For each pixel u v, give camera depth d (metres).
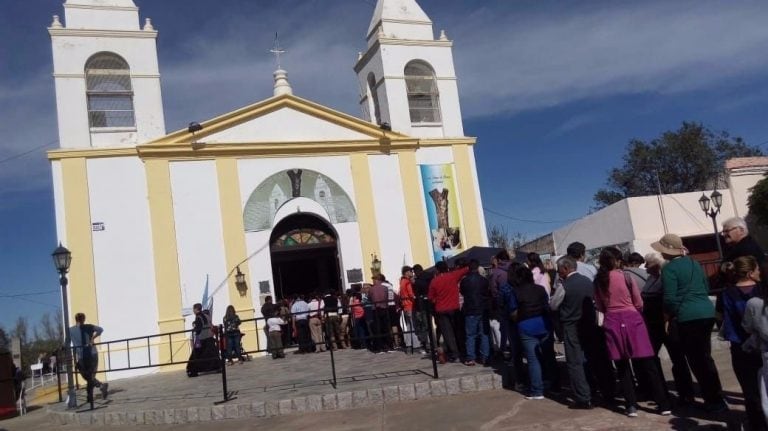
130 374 17.64
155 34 20.12
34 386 23.52
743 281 6.00
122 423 10.37
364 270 20.64
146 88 19.75
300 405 9.38
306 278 24.67
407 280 14.15
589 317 7.75
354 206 21.02
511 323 9.15
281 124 20.78
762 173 30.11
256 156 20.20
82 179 18.33
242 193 19.84
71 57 19.02
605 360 7.82
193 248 18.97
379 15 23.52
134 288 18.19
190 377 15.40
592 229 31.81
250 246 19.59
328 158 21.05
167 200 18.95
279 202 20.20
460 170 22.48
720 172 34.28
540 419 7.46
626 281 7.23
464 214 22.14
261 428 8.70
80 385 16.81
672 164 45.25
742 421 6.45
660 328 7.64
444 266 12.09
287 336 18.72
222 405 9.71
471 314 10.69
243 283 19.16
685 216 29.05
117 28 19.77
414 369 11.15
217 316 18.77
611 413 7.41
